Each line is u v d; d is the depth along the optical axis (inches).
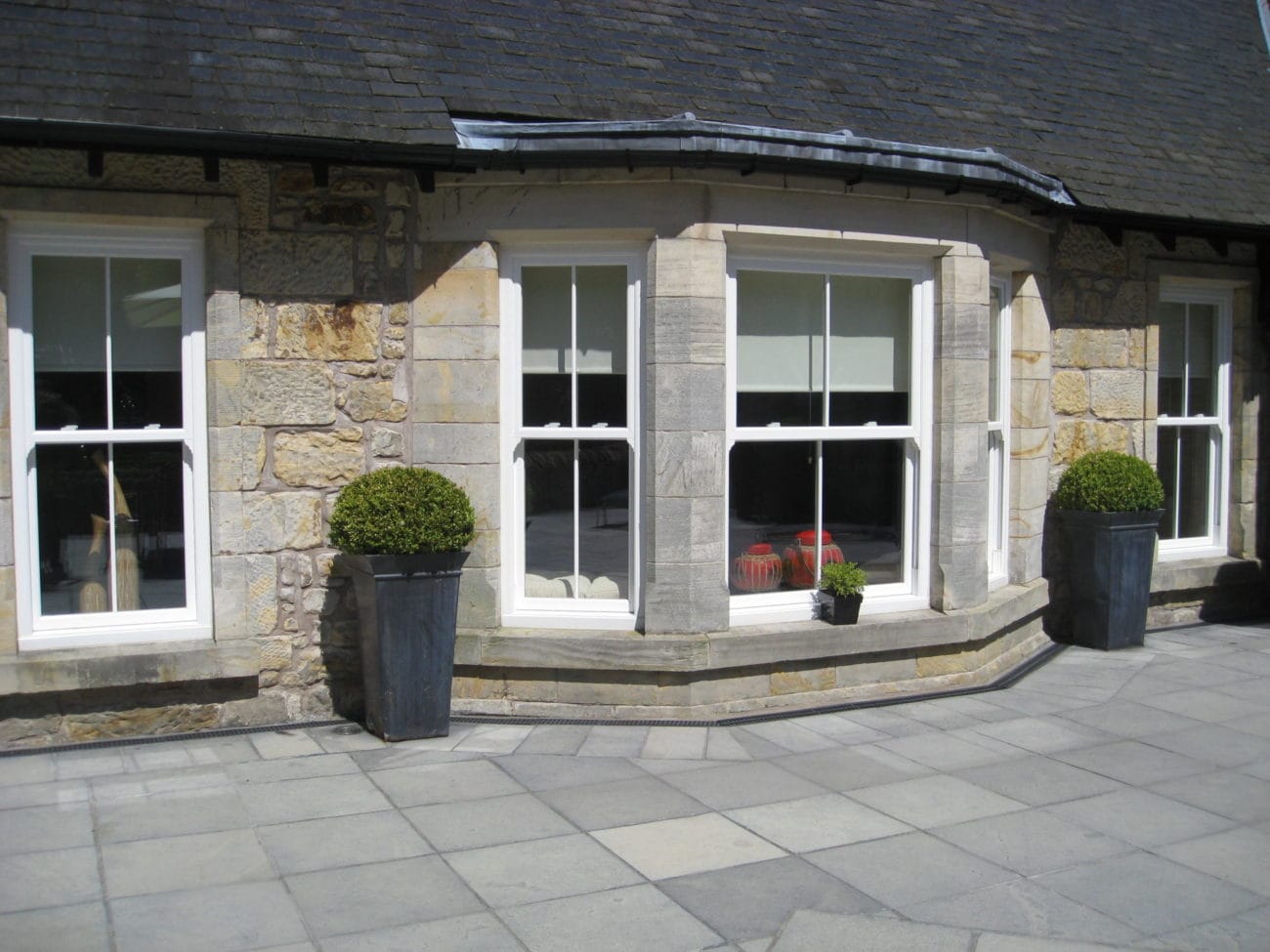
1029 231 293.9
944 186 247.3
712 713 241.6
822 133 230.5
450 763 212.7
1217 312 351.3
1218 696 265.0
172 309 230.7
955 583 265.7
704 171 234.1
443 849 173.5
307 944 143.5
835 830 183.0
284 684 235.5
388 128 217.6
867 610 263.0
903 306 267.3
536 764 212.5
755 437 252.4
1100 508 306.2
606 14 274.4
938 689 265.7
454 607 226.1
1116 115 326.3
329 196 233.8
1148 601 319.9
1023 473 301.1
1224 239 316.2
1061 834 182.9
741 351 252.4
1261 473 353.4
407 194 239.0
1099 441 323.9
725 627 242.8
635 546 245.0
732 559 254.4
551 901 156.3
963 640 263.7
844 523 265.6
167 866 166.2
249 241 228.7
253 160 222.4
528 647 237.6
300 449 233.9
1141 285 327.3
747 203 239.5
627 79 253.3
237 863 167.3
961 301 262.7
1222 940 147.9
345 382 236.7
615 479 247.4
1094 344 320.8
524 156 222.5
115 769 207.5
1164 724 243.4
